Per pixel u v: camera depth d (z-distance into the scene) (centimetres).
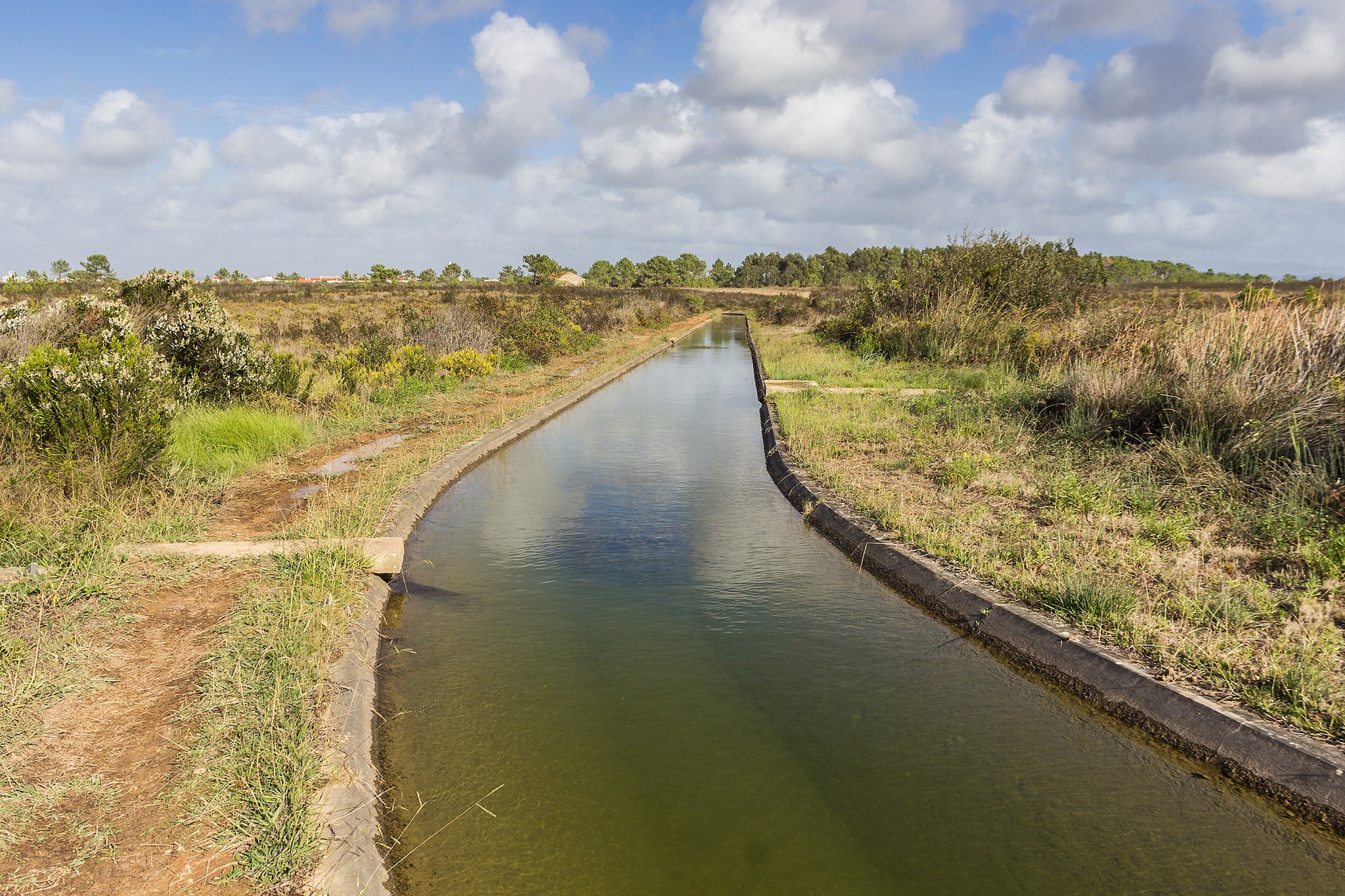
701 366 2144
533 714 380
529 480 845
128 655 374
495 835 294
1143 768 337
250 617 408
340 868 247
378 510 639
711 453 995
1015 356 1415
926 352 1614
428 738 358
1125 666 379
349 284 6738
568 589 539
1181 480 638
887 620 489
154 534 535
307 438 921
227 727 312
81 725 313
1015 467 749
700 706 389
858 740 360
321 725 322
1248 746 323
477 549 622
